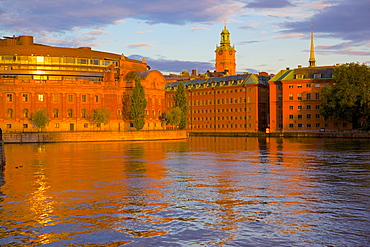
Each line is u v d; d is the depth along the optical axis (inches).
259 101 6702.8
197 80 7755.9
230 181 1441.9
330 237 778.8
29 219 916.0
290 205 1040.8
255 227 847.1
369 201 1085.8
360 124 5575.8
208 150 3083.2
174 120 5570.9
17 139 4372.5
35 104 5319.9
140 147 3545.8
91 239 778.2
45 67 5684.1
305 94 6063.0
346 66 5157.5
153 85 6259.8
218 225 863.7
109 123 5659.5
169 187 1320.1
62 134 4581.7
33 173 1692.9
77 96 5467.5
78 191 1253.7
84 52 6092.5
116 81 5787.4
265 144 3878.0
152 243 754.2
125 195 1184.2
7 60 5620.1
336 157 2343.8
